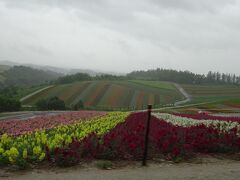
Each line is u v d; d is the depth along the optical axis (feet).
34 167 30.09
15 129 68.64
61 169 29.66
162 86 500.74
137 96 391.86
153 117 88.28
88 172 28.63
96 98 369.30
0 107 241.55
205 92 479.41
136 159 33.55
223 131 44.57
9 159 30.01
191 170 29.78
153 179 26.40
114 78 620.49
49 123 81.92
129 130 49.01
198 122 73.72
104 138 38.17
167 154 35.50
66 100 356.59
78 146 34.19
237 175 28.30
